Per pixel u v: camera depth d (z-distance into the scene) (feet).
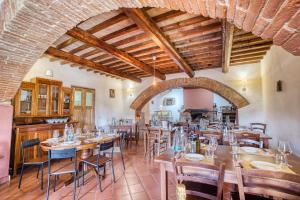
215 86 19.03
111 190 8.95
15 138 11.56
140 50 14.30
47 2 5.84
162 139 15.69
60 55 13.35
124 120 23.22
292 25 3.74
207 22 9.57
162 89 22.20
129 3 5.64
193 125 22.41
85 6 6.07
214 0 4.03
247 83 17.75
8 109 10.55
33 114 13.26
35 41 7.74
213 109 33.91
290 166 5.12
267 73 15.05
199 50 13.85
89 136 11.72
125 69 20.02
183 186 2.72
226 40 9.62
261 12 3.72
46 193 8.67
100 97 22.52
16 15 6.30
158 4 5.30
